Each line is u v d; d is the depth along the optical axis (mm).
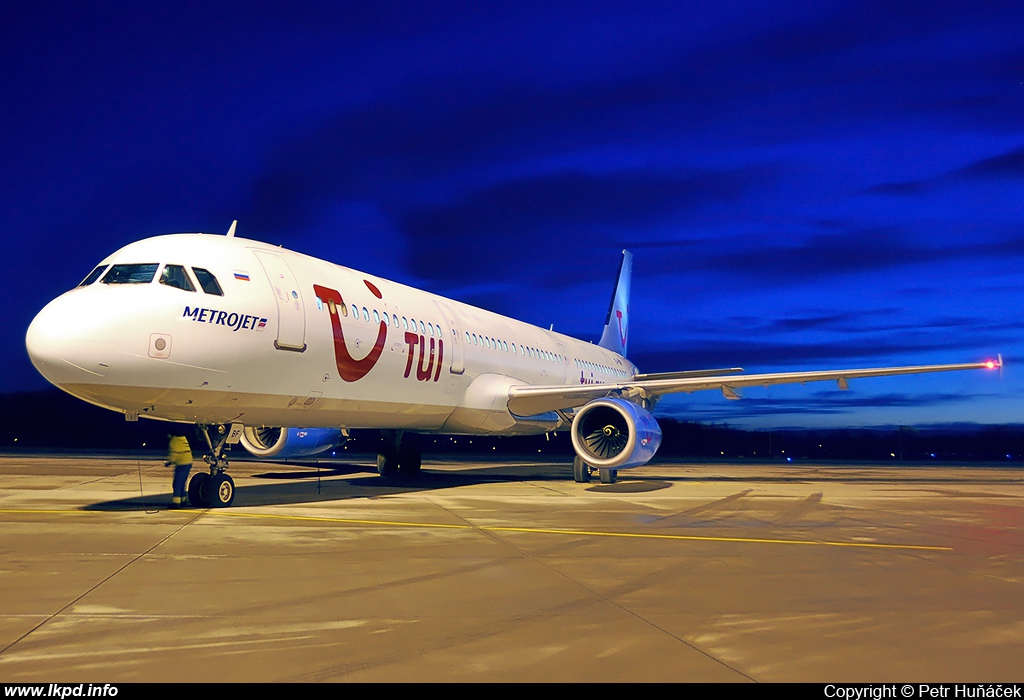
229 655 4094
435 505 12055
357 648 4254
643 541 8445
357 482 17328
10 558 6812
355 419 13906
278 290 11633
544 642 4418
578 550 7730
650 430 15617
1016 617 5180
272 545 7691
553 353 22297
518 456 40750
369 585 5883
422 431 17891
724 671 3939
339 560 6926
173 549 7363
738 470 27531
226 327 10633
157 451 35062
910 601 5637
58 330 9484
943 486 19469
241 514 10352
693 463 36844
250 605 5188
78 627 4578
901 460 51062
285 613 4988
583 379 24688
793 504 13266
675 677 3832
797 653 4277
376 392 13727
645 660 4105
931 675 3928
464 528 9242
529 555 7379
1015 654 4328
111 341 9555
